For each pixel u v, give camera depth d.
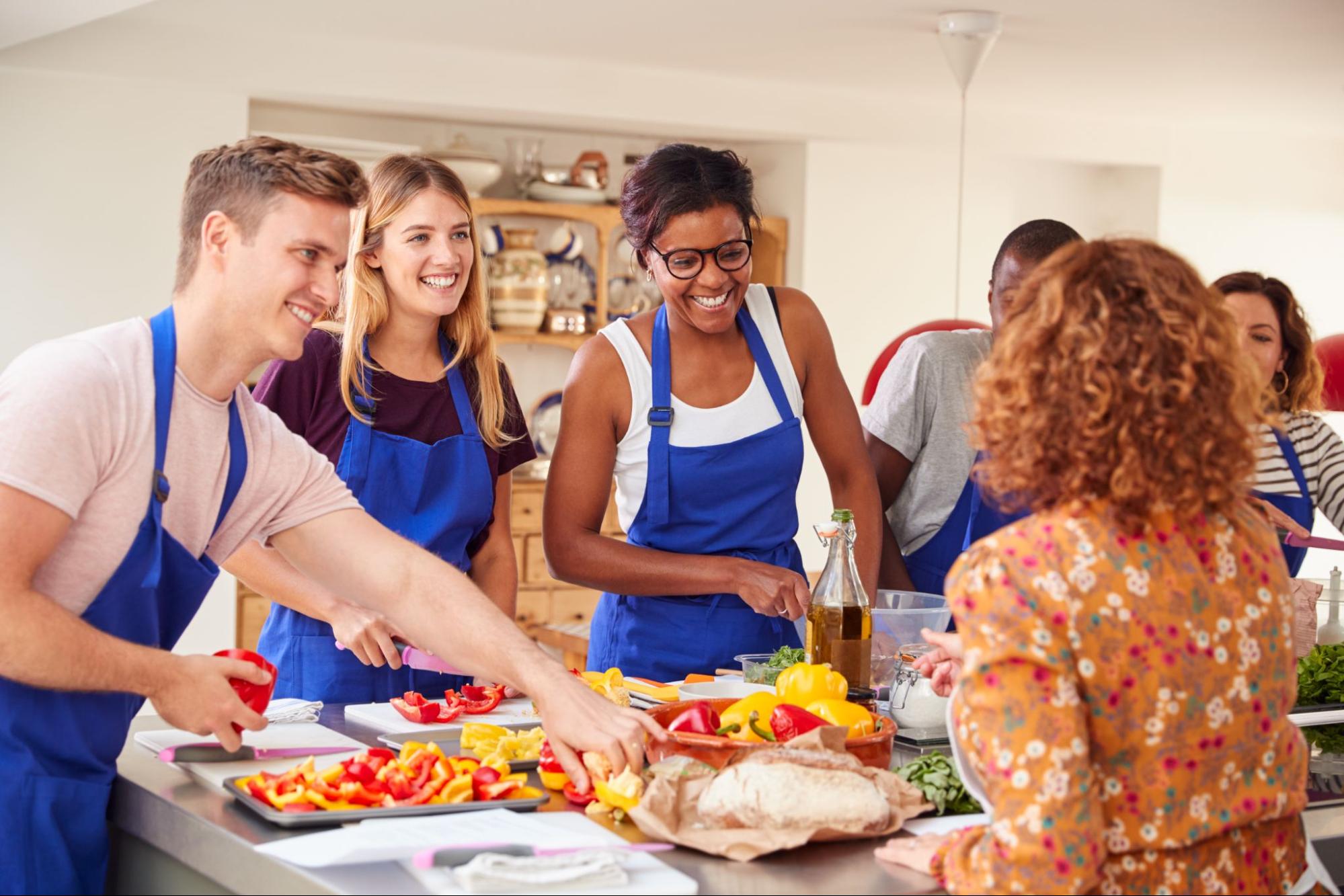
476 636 1.67
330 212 1.63
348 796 1.44
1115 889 1.16
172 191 4.91
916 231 6.32
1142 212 6.71
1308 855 1.33
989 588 1.16
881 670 2.01
